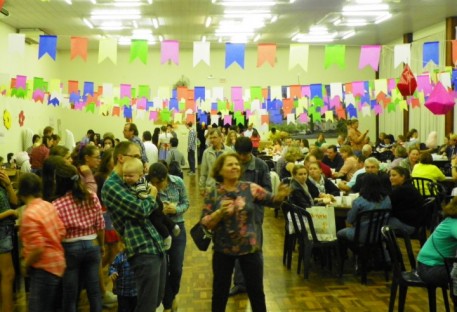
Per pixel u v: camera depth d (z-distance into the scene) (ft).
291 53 18.33
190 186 41.83
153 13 38.19
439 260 11.30
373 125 61.62
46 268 10.05
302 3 35.55
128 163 9.71
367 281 16.21
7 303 13.07
